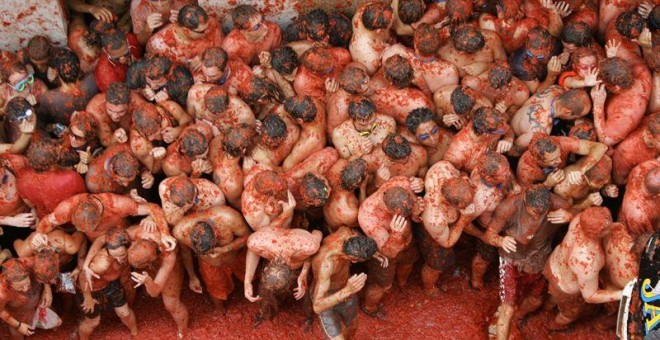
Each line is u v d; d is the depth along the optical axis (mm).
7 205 6910
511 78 7066
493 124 6746
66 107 7379
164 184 6789
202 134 6918
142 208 6824
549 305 7594
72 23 7824
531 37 7199
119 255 6648
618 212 7145
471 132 6938
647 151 6824
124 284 7301
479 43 7102
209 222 6758
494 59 7461
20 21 7562
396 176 6945
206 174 7230
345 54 7574
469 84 7297
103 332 7594
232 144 6770
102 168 6949
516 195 6863
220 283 7316
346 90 7070
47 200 6867
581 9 7719
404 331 7625
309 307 7500
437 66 7270
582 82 7070
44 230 6812
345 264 6809
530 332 7652
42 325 7230
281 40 7828
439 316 7668
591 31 7570
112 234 6629
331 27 7723
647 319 4727
